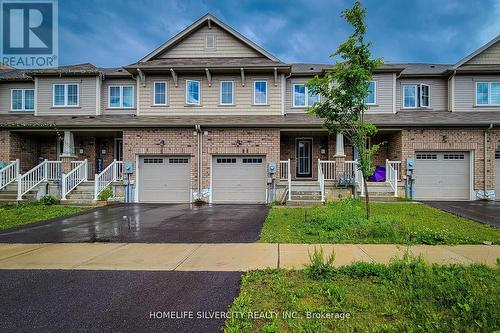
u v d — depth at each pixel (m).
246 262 5.32
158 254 5.86
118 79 16.91
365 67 8.30
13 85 17.28
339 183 13.35
